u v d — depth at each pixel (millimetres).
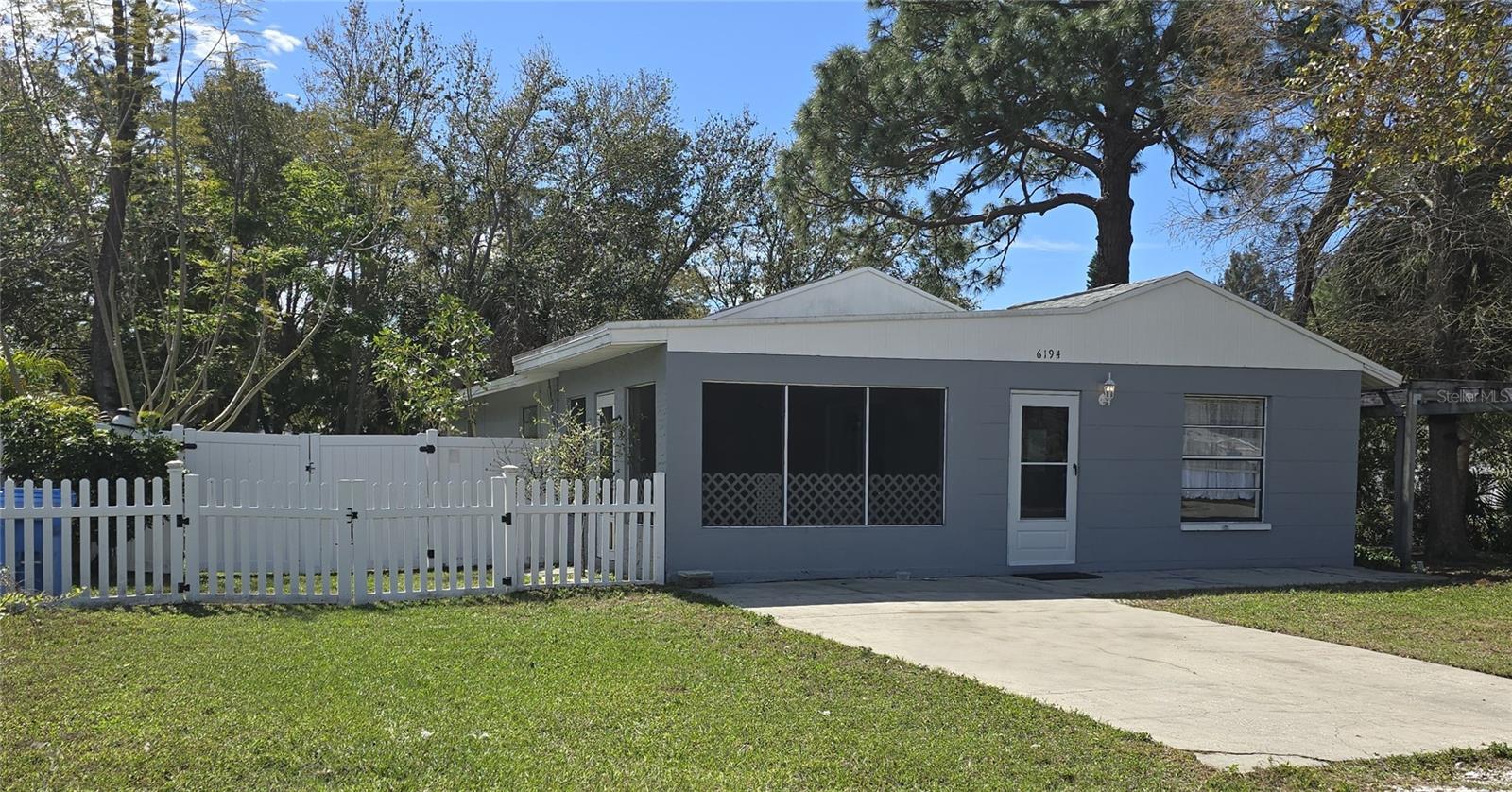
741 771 5316
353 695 6539
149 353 24859
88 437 11375
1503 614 10406
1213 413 14398
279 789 4957
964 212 26016
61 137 18453
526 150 29188
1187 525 14094
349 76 27750
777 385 12398
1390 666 8094
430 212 24312
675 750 5602
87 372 26312
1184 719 6469
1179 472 14055
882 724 6184
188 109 21484
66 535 9680
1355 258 17422
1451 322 16531
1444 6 9539
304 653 7734
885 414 12844
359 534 10391
